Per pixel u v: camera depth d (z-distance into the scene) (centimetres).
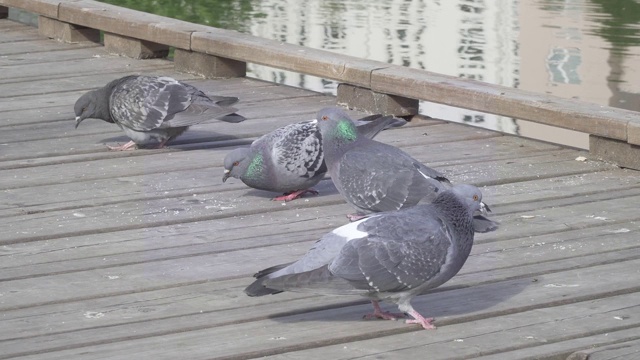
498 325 508
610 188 722
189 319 511
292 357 472
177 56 1048
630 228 644
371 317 513
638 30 1496
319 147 688
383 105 891
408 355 473
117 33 1093
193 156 792
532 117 798
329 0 1781
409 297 495
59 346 479
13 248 604
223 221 657
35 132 843
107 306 526
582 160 784
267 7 1719
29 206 674
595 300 540
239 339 488
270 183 686
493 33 1562
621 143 765
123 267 577
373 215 495
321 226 649
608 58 1407
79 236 627
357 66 901
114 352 475
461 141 838
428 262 479
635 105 1278
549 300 536
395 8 1722
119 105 784
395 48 1529
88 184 721
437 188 608
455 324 510
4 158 773
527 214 670
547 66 1434
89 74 1027
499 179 738
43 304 527
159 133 791
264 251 604
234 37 1009
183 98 783
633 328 506
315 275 470
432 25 1620
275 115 899
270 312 520
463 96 835
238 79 1029
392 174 610
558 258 595
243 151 688
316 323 507
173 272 570
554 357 475
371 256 473
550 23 1559
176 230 638
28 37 1184
